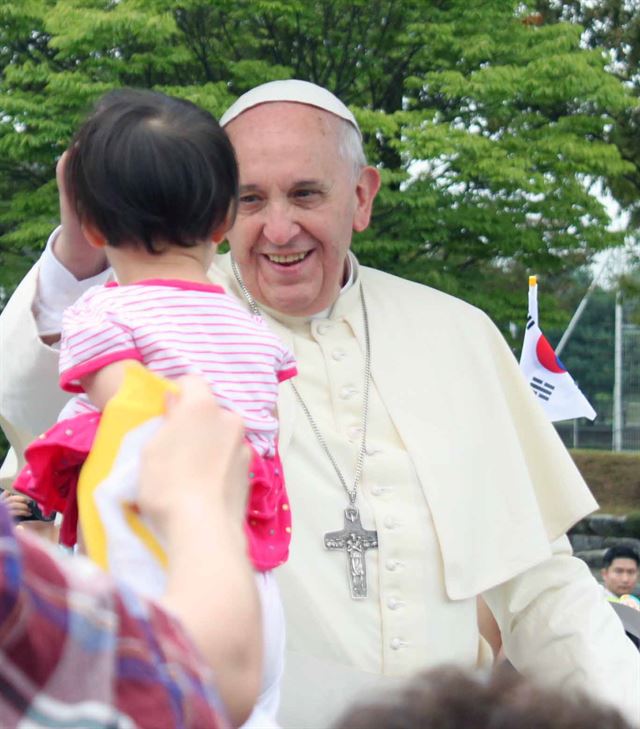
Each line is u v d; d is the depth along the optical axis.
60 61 15.66
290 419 3.62
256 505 2.17
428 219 14.70
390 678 3.04
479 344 3.91
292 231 3.55
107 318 2.10
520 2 16.23
